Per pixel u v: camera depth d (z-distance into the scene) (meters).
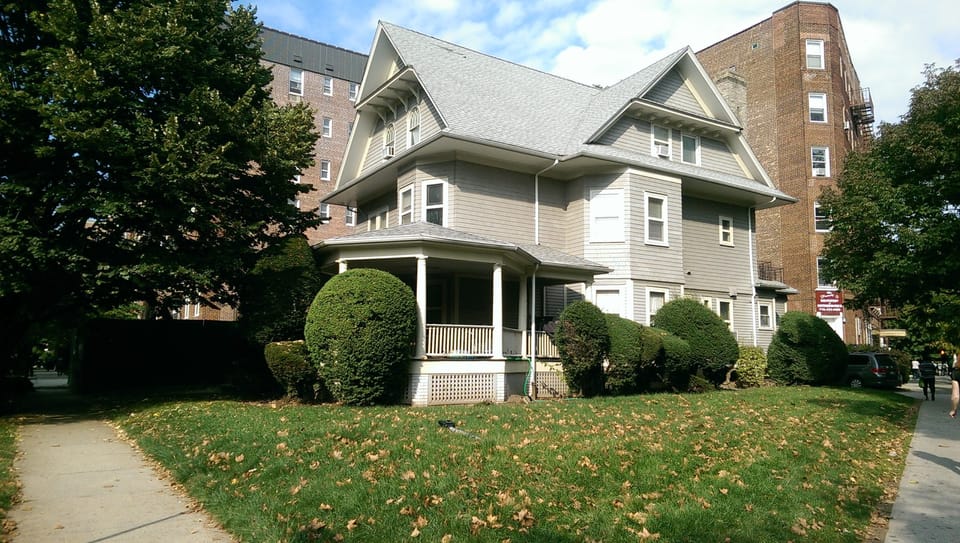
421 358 14.27
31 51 12.87
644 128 21.64
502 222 19.22
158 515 6.45
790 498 6.89
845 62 39.72
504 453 8.28
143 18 13.45
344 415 11.59
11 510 6.55
